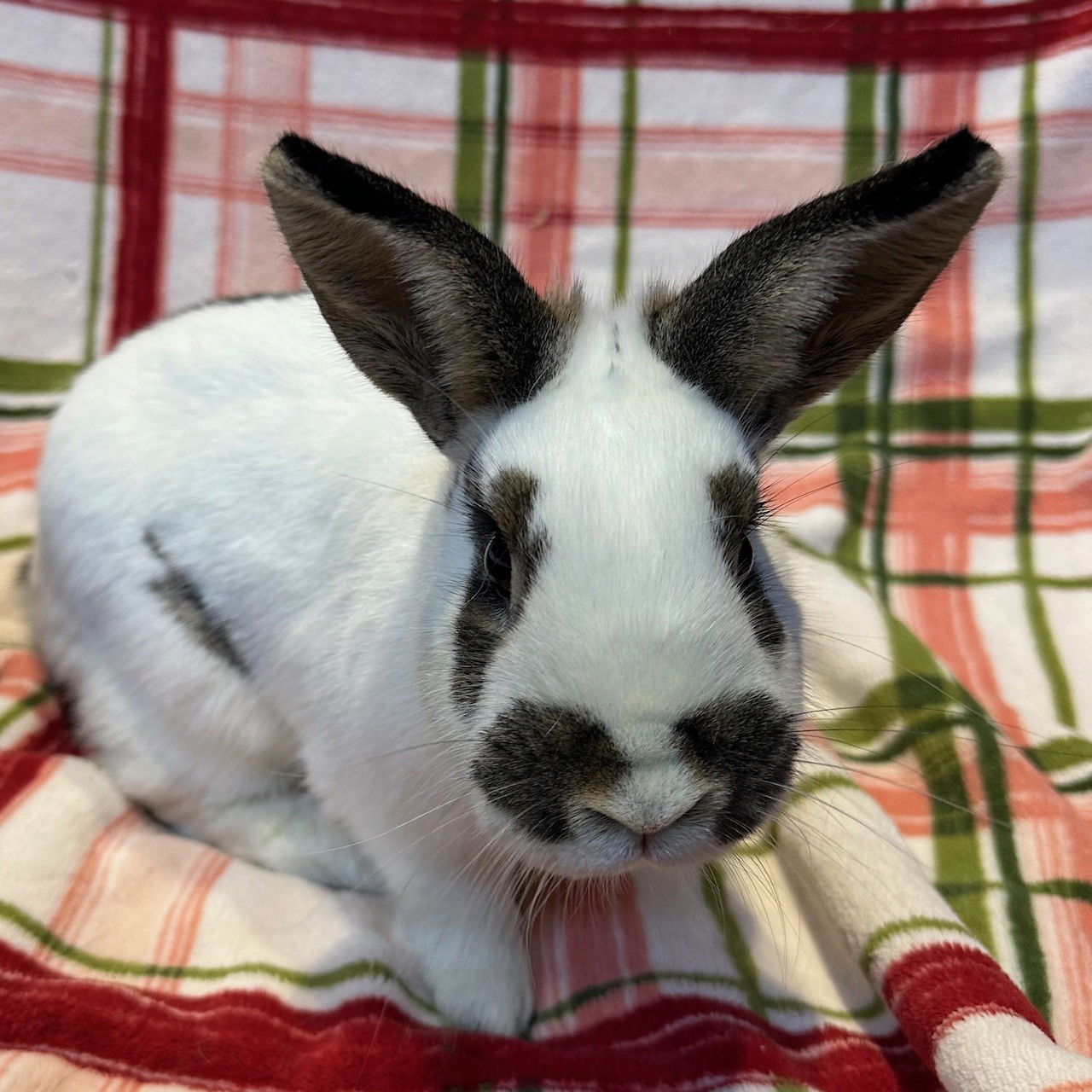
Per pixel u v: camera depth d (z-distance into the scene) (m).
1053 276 0.57
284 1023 0.31
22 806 0.36
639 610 0.23
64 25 0.55
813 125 0.59
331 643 0.34
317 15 0.57
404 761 0.32
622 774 0.23
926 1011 0.30
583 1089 0.30
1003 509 0.55
